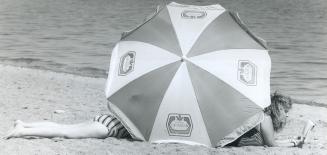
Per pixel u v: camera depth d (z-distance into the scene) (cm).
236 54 605
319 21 3088
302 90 1380
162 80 596
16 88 1077
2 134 662
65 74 1388
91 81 1280
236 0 4666
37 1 4209
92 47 1964
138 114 603
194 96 589
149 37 627
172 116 595
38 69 1477
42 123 647
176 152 571
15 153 565
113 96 611
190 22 633
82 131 634
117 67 623
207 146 597
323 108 1095
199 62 597
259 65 602
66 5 3925
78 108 893
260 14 3506
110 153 571
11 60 1642
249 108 587
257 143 632
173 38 618
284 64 1762
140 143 605
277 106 638
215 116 589
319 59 1845
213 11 649
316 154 606
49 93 1042
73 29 2498
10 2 4041
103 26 2633
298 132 772
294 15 3453
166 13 648
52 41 2097
